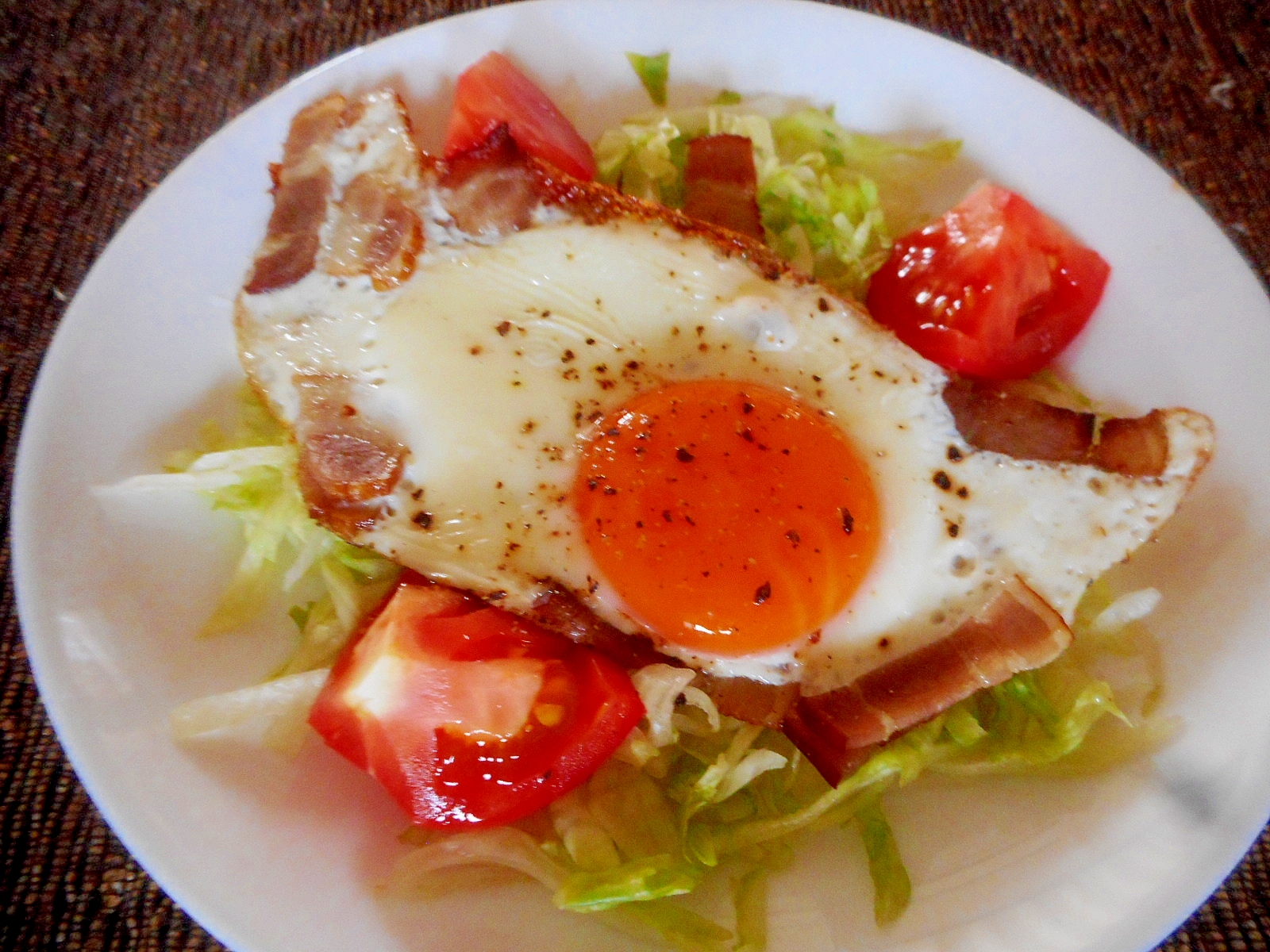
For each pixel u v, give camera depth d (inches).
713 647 5.6
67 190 7.3
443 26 6.7
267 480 5.9
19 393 6.5
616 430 5.7
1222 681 5.2
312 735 5.3
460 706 5.2
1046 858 5.0
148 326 5.9
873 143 7.2
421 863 5.0
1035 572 5.7
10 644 5.8
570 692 5.4
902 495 5.7
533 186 5.8
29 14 8.0
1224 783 4.9
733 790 5.4
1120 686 5.6
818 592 5.6
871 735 5.3
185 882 4.6
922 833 5.3
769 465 5.7
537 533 5.6
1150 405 6.3
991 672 5.4
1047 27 8.3
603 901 4.9
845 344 5.9
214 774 5.0
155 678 5.2
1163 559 5.8
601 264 5.9
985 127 7.0
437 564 5.6
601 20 6.9
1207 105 7.9
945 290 6.7
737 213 6.6
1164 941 5.0
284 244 5.8
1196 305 6.2
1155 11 8.4
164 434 5.8
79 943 5.0
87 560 5.3
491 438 5.7
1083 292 6.6
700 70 7.1
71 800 5.4
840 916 5.0
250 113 6.4
